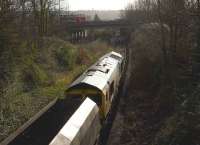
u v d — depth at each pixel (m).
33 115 22.67
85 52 51.12
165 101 23.14
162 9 29.91
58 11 53.44
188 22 27.22
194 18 25.80
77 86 20.16
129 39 84.19
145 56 36.19
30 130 13.51
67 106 15.98
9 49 26.95
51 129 13.44
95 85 20.05
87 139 15.16
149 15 48.56
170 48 28.95
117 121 22.23
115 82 27.47
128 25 92.44
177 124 17.42
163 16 29.72
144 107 24.89
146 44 42.41
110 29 98.75
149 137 19.09
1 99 22.77
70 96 20.16
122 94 29.30
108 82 22.61
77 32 83.44
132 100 27.30
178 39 28.58
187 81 23.06
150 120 21.77
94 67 25.27
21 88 26.91
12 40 27.38
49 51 39.94
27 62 30.88
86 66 44.91
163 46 29.62
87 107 16.34
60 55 41.06
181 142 15.92
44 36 44.56
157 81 29.38
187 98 19.86
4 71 25.47
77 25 82.94
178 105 20.47
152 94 27.58
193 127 16.20
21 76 28.34
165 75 27.47
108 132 20.77
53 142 11.43
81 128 14.20
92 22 88.06
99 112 19.77
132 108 25.16
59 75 35.62
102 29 99.12
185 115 17.47
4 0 26.31
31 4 40.31
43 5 43.53
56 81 32.72
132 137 19.53
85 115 15.45
